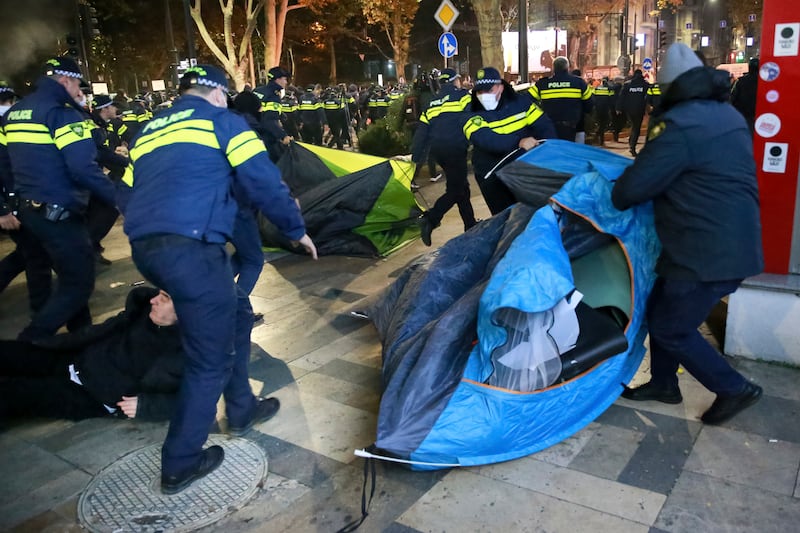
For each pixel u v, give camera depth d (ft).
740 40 211.00
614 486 10.16
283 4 103.19
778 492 9.77
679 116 9.88
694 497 9.78
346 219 23.26
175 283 9.99
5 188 18.02
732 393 11.24
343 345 16.17
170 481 10.63
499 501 10.01
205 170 10.10
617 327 11.21
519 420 10.67
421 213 24.25
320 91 75.61
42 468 11.67
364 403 13.33
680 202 10.09
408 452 10.33
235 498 10.48
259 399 12.99
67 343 13.34
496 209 19.90
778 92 13.14
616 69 133.69
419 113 44.04
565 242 12.05
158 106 60.23
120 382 12.73
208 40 93.56
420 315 13.56
